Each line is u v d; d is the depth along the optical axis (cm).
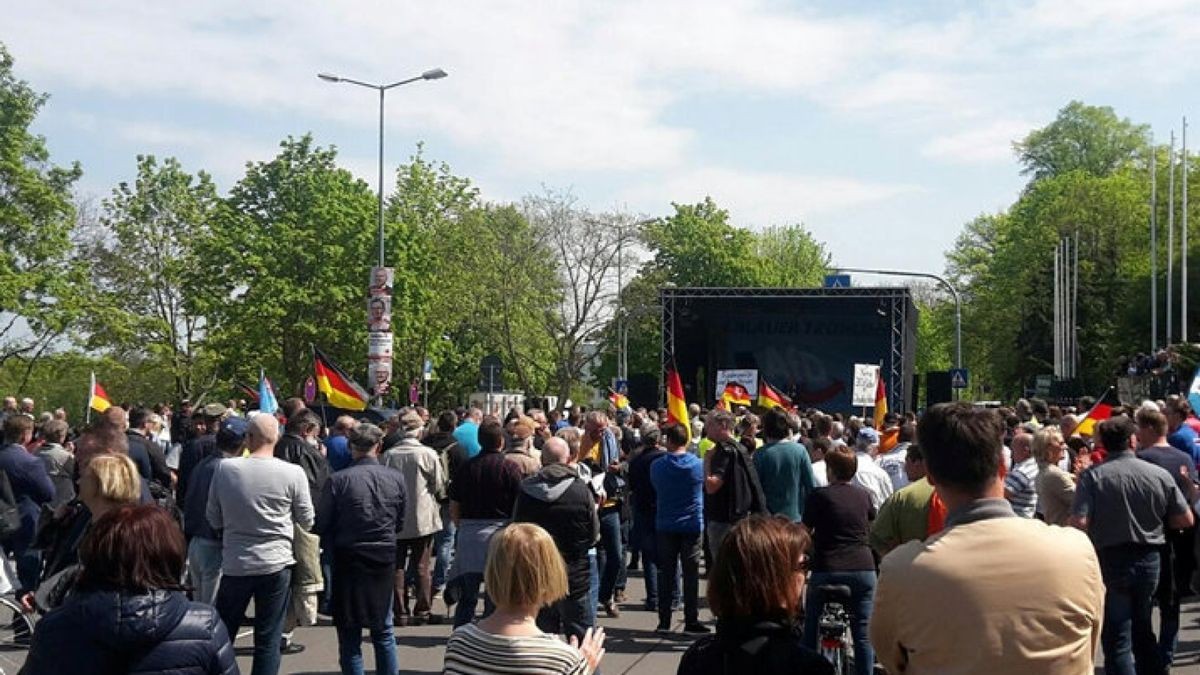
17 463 1060
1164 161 6328
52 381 5228
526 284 5131
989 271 7631
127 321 4531
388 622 841
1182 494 838
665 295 3500
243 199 4816
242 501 780
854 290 3388
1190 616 1209
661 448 1249
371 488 834
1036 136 7781
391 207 5372
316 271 4619
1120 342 6044
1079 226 6625
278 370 4847
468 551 932
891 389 3375
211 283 4644
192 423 1441
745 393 2302
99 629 388
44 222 4191
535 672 428
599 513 1201
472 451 1329
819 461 1157
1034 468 912
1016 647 319
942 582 325
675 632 1117
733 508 1023
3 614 1180
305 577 795
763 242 9056
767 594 357
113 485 593
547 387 5675
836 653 736
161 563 402
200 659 399
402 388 5119
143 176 4944
